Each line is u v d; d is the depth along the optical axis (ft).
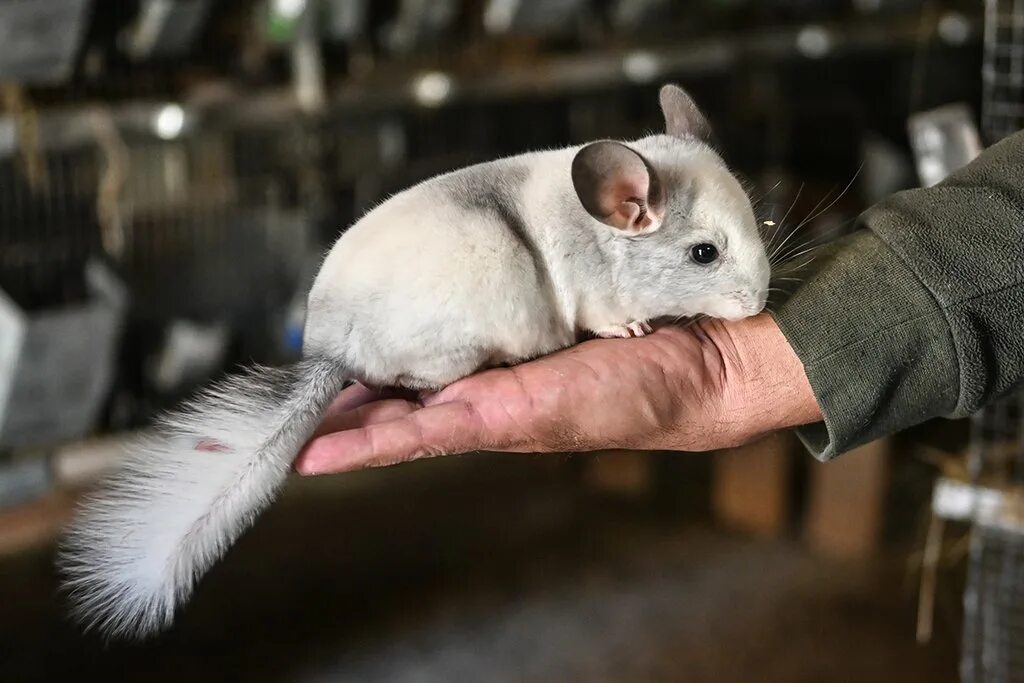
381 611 3.78
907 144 4.91
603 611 3.83
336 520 4.36
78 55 3.06
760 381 1.90
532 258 1.91
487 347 1.87
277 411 1.81
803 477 4.56
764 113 4.91
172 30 3.13
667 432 1.90
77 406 3.12
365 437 1.77
